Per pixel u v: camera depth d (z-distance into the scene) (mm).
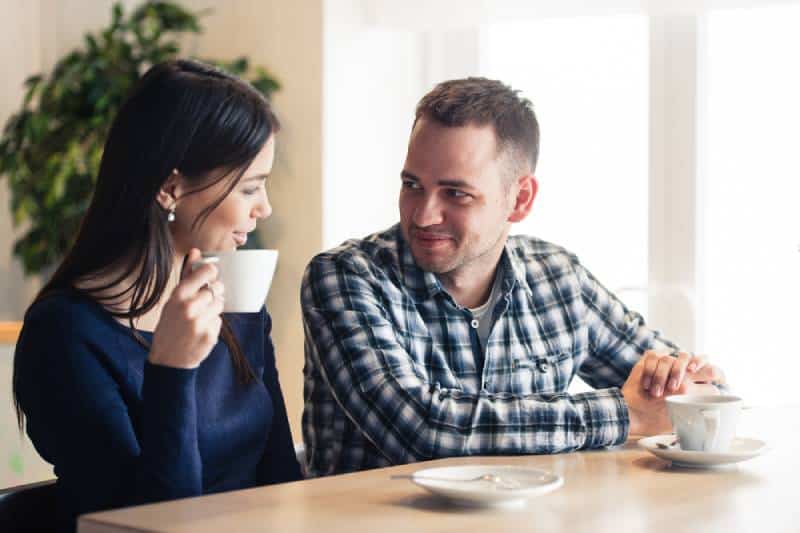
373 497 1401
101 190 1746
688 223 3809
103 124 4477
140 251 1738
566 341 2273
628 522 1268
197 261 1505
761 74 3693
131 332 1743
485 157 2029
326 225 4156
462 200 2027
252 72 4324
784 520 1287
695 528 1239
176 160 1712
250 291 1536
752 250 3725
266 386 2055
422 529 1223
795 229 3650
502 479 1425
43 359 1669
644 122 3896
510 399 1852
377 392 1895
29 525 1592
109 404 1652
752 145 3719
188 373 1526
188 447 1531
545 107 4098
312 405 2141
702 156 3795
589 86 4004
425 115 2053
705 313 3805
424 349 2125
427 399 1852
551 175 4090
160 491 1509
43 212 4625
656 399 1895
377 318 2000
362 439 2061
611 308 2357
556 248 2367
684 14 3764
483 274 2176
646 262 3906
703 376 1991
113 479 1601
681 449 1701
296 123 4211
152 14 4438
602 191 3986
